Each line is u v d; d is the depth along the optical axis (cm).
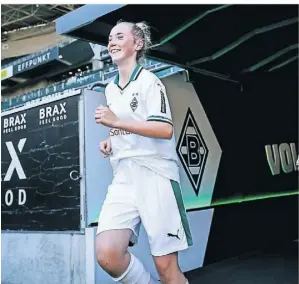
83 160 301
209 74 421
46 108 330
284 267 374
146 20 318
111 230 156
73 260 298
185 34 366
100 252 154
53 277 310
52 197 320
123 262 155
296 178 551
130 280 158
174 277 161
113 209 159
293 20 353
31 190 337
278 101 532
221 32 369
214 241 414
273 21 356
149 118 156
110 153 176
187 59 384
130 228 159
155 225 156
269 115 517
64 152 314
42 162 330
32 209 334
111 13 292
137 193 159
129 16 307
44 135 330
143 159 160
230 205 442
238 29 366
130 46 167
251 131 487
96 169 306
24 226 339
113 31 170
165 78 386
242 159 468
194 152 404
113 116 155
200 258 393
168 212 159
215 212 421
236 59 431
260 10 340
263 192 493
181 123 394
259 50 421
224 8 336
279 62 465
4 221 356
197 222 397
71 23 294
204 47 382
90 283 285
